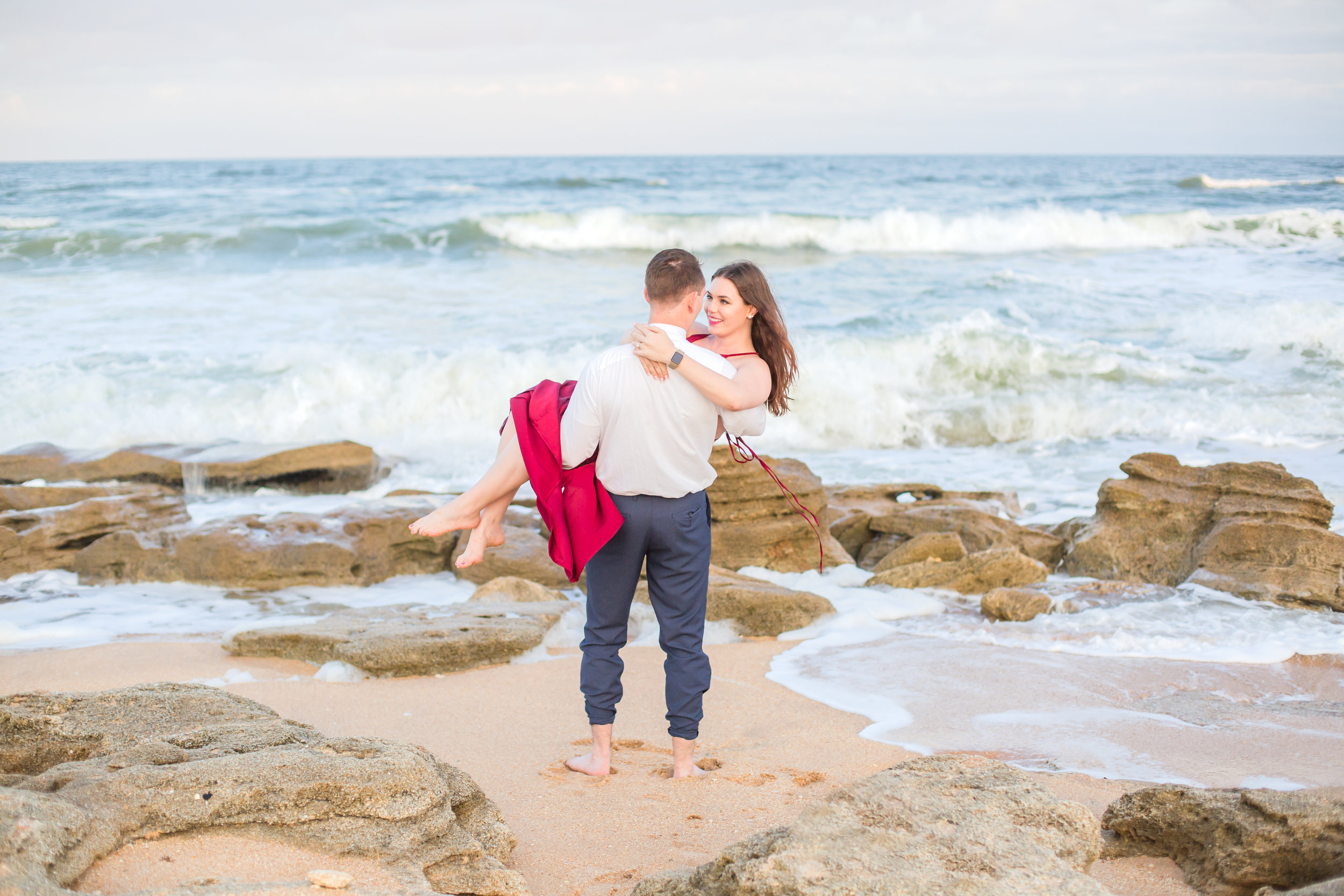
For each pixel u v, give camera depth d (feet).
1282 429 33.81
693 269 10.26
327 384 36.83
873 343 41.39
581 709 14.07
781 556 22.80
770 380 10.57
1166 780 11.16
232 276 60.29
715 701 14.47
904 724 13.33
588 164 338.13
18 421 32.99
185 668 16.12
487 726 13.30
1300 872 7.78
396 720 13.52
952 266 68.39
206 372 38.29
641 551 10.67
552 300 54.13
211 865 7.16
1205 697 14.56
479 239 74.95
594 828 9.82
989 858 6.66
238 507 26.96
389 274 62.23
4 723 9.50
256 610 20.31
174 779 7.82
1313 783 11.10
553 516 10.16
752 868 6.65
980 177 168.14
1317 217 78.79
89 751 9.23
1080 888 6.32
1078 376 40.09
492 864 8.11
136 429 33.37
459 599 21.15
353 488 29.27
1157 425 35.12
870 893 6.28
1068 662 16.30
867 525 25.22
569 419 10.05
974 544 23.53
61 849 6.59
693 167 240.12
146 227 72.79
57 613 19.77
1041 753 12.15
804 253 76.84
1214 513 21.48
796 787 10.86
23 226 75.61
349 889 6.91
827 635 18.30
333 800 7.97
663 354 9.74
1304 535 20.13
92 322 46.73
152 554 22.22
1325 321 43.09
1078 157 556.10
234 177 170.81
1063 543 23.61
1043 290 55.88
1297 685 15.16
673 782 11.01
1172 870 8.55
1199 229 80.64
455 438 34.42
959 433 36.17
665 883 7.65
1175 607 19.15
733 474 22.54
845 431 36.19
